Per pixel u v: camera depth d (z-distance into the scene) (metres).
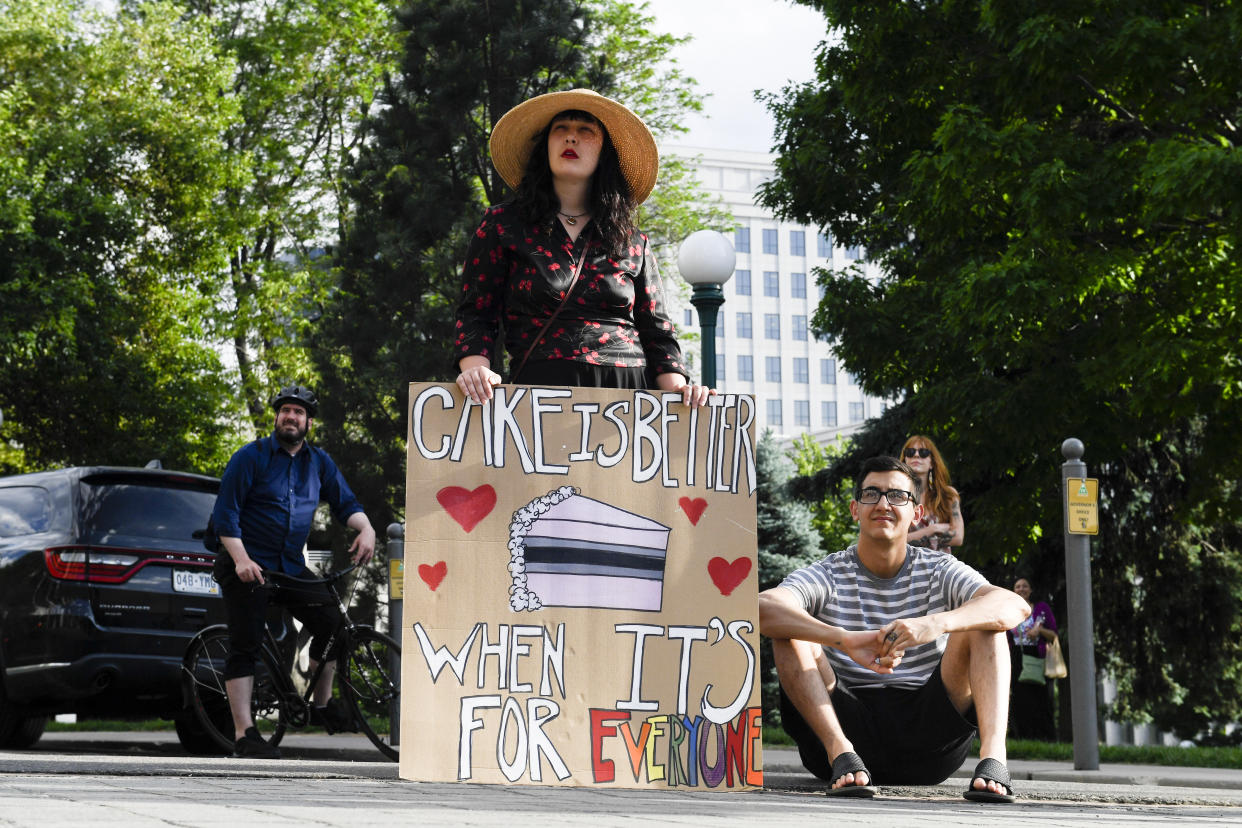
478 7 20.39
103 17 29.02
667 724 4.78
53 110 27.28
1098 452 16.42
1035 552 19.84
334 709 7.41
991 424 16.52
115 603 9.25
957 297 15.18
